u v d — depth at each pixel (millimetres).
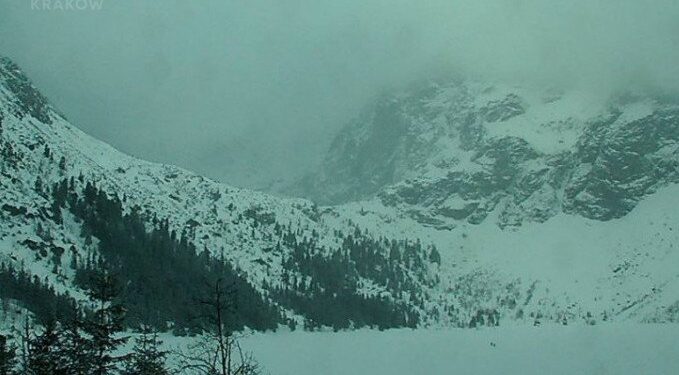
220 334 41375
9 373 48531
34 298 171500
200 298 42875
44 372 44875
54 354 45906
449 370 183750
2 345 50594
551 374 174500
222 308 41938
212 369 41188
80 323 45719
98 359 45156
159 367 48688
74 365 45094
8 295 168500
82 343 45656
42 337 46750
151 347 59281
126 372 47156
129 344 104312
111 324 46281
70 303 174250
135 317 158000
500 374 175625
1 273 179750
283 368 176125
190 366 41875
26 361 48875
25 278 183250
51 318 48406
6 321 143625
